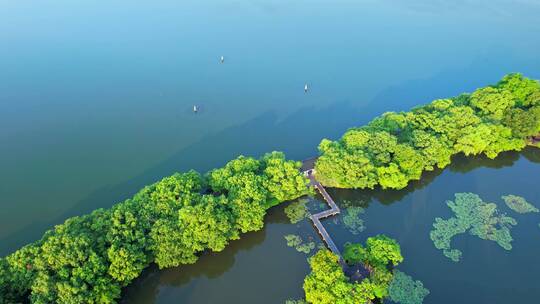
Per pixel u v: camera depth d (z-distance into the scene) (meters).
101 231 102.69
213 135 161.12
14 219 126.44
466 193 138.62
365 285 98.31
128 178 142.50
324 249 108.88
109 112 169.38
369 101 180.75
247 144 157.50
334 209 128.62
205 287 109.94
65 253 94.00
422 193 138.62
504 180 145.25
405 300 105.88
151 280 110.38
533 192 140.62
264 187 120.88
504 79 161.75
